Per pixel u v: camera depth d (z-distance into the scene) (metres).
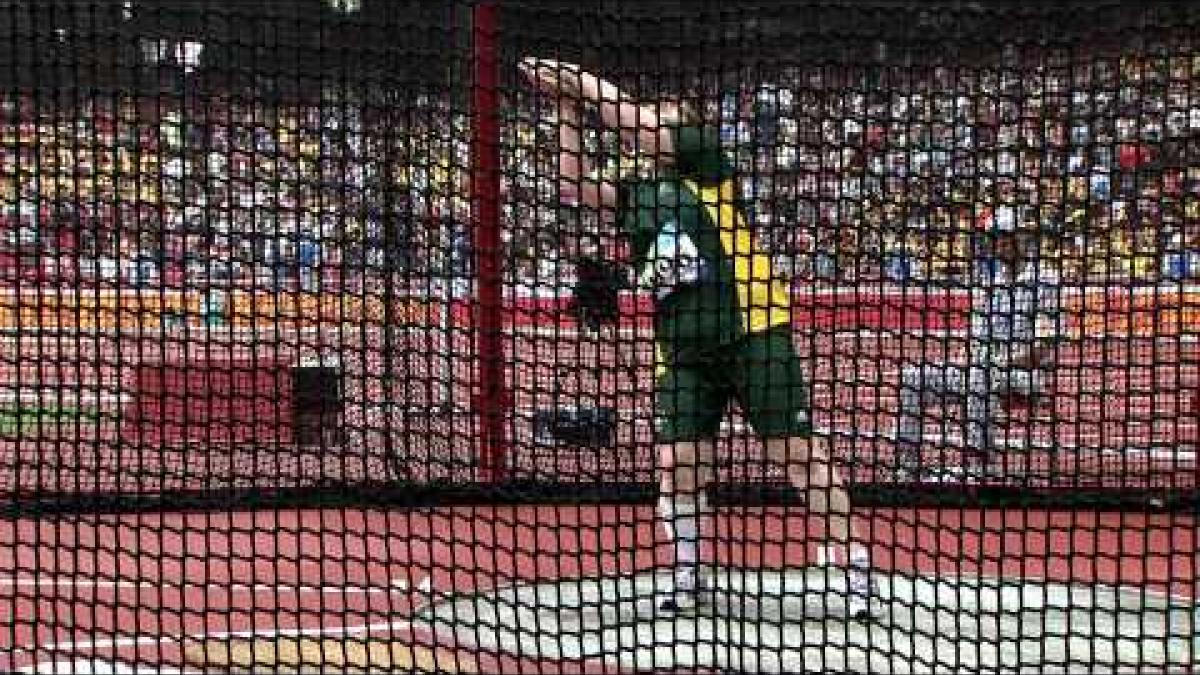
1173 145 4.99
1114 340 5.45
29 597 4.12
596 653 4.05
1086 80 4.96
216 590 4.77
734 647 3.92
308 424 5.48
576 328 5.59
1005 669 3.81
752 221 4.87
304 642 4.21
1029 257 5.15
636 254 4.76
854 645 3.89
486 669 3.97
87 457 5.62
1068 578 4.31
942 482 5.13
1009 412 5.46
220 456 5.90
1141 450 5.73
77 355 4.92
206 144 4.93
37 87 4.57
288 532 4.48
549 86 4.78
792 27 4.98
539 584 4.38
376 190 5.14
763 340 4.61
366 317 5.58
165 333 5.48
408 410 5.70
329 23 5.13
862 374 6.01
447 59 5.31
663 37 5.03
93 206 4.73
